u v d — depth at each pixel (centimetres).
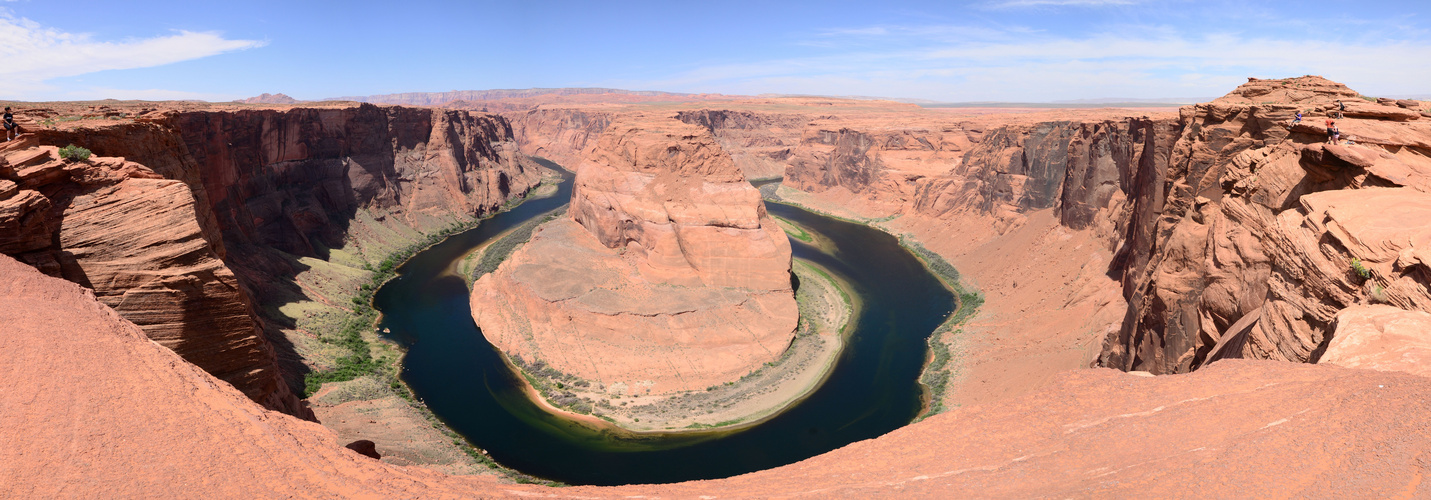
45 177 2473
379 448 4084
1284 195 2934
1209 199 3772
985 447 1210
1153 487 962
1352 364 1368
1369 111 3284
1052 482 1050
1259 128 3828
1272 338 2170
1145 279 4512
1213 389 1273
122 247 2488
